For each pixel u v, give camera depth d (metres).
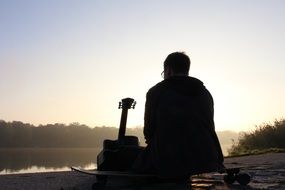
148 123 3.17
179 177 3.08
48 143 79.81
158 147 3.09
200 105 3.16
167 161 3.06
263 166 5.64
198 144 3.09
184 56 3.27
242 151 11.05
